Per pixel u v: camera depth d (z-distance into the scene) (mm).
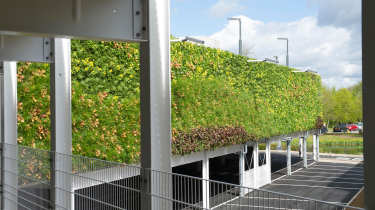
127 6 3924
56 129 5121
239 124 13094
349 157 28750
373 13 2168
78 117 7285
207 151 11555
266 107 15984
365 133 2209
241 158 13844
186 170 18219
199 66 11836
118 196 3959
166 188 3797
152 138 3746
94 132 7535
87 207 4422
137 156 8305
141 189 3742
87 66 7699
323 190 15297
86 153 7340
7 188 6367
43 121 7203
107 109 7836
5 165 6492
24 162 5773
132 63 8625
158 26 3854
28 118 7062
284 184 16688
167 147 3846
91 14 3861
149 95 3762
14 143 6691
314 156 25328
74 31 3818
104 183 4152
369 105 2189
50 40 5246
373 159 2176
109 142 7789
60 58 5211
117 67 8289
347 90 62469
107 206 4078
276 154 29531
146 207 3697
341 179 18016
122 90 8375
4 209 6500
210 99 11477
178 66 10789
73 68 7434
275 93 17094
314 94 22391
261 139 15719
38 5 3748
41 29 3754
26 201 5715
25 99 7074
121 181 3947
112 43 8203
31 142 7062
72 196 4855
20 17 3688
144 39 3846
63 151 5160
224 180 16562
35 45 5234
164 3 3896
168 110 3879
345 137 48719
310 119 21609
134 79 8656
